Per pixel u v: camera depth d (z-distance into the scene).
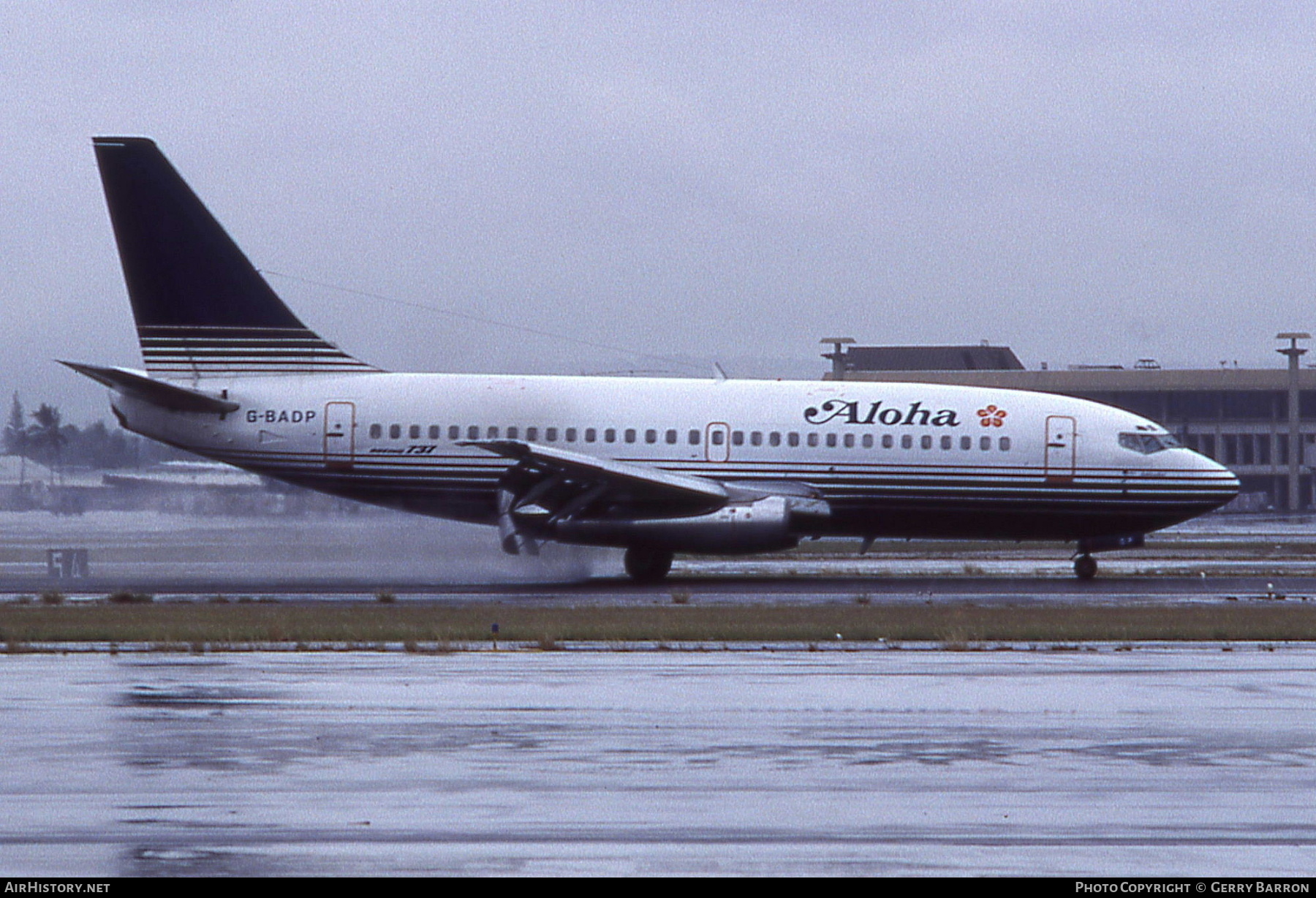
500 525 147.38
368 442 148.88
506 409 149.12
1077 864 41.19
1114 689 71.25
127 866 40.91
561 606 115.38
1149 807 47.38
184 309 150.62
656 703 66.38
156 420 150.12
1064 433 148.12
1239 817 46.19
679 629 96.44
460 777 51.34
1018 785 50.22
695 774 51.75
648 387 151.38
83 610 111.19
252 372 151.12
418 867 40.78
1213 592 132.00
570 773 51.94
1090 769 52.78
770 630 96.06
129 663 80.62
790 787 49.94
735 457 148.12
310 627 97.44
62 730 59.78
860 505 148.62
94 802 47.75
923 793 49.12
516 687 71.50
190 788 49.72
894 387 152.12
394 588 135.75
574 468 141.00
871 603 119.81
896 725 61.16
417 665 79.69
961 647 87.88
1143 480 147.50
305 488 151.38
